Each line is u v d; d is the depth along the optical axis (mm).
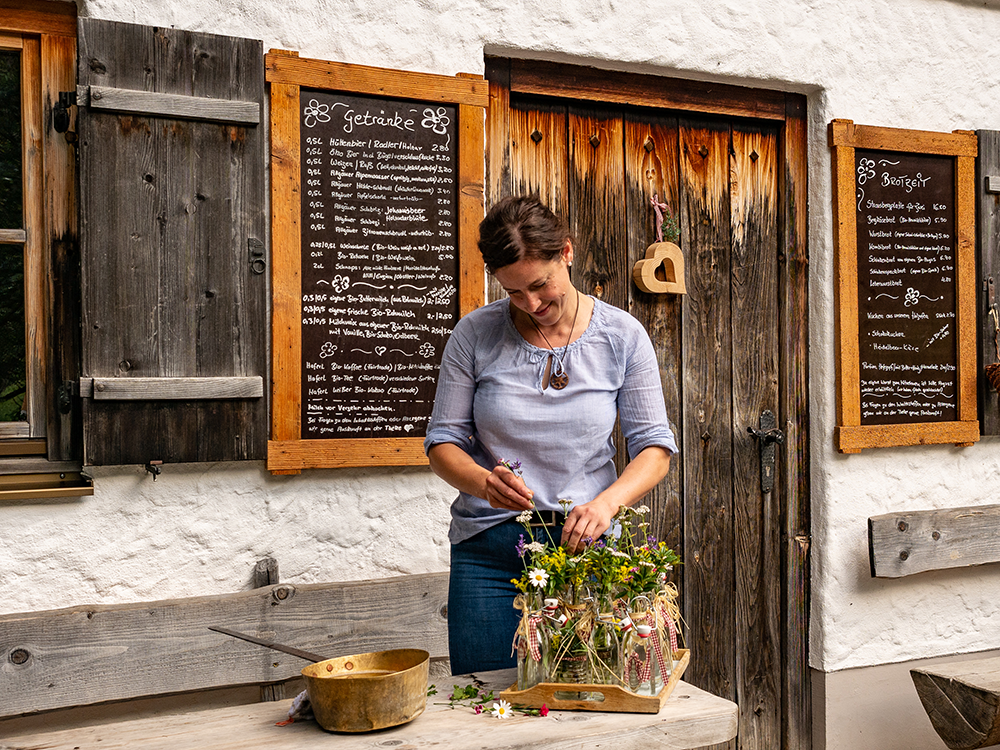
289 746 1486
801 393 3363
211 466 2516
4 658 2209
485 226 1803
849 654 3322
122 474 2418
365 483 2682
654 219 3176
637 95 3115
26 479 2371
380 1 2688
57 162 2430
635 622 1647
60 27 2426
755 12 3168
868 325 3338
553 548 1743
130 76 2381
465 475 1895
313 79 2588
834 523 3299
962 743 2650
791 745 3330
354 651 2564
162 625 2365
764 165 3346
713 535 3258
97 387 2309
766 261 3348
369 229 2676
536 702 1664
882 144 3330
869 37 3344
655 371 1990
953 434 3430
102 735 1561
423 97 2717
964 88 3500
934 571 3465
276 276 2553
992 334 3498
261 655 2463
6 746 1519
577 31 2924
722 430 3279
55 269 2426
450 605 2039
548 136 3029
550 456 1944
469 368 2014
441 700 1725
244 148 2504
